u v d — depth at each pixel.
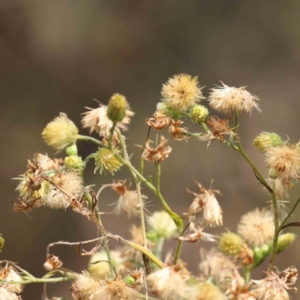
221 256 0.64
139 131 1.25
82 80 1.36
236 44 1.38
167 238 0.66
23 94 1.33
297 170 0.61
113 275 0.62
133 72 1.37
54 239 1.12
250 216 0.64
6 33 1.35
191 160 1.23
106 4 1.40
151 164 1.16
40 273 1.09
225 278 0.62
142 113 1.31
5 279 0.61
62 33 1.38
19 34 1.36
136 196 0.63
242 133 1.25
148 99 1.33
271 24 1.39
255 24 1.39
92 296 0.60
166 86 0.62
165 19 1.40
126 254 0.66
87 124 0.62
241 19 1.40
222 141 0.62
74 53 1.37
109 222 1.03
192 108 0.62
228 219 1.14
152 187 0.61
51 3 1.38
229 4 1.41
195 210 0.61
